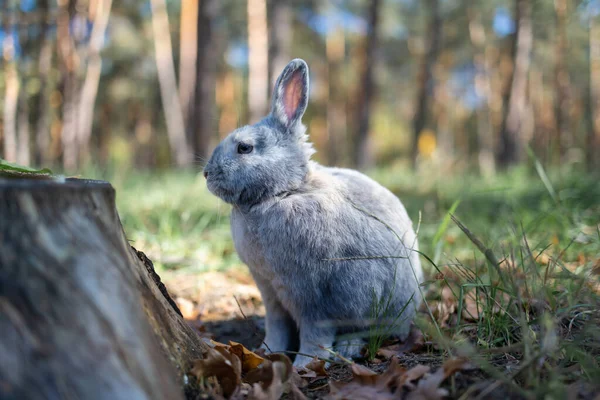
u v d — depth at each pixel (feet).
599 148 17.74
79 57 10.52
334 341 2.15
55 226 1.20
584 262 2.51
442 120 24.80
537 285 1.96
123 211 4.18
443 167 9.54
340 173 2.30
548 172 5.63
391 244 2.15
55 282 1.17
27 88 9.78
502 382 1.41
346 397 1.53
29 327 1.12
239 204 2.14
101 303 1.22
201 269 3.22
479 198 4.82
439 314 2.27
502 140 13.06
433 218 4.39
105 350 1.19
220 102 20.84
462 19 19.74
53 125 12.00
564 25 15.28
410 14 19.52
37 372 1.09
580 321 1.86
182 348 1.56
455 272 2.24
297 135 2.21
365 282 2.07
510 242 2.35
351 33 21.71
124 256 1.39
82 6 10.29
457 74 25.41
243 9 16.66
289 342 2.34
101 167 7.11
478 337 1.80
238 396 1.53
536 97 21.36
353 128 22.12
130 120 22.24
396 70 23.61
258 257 2.10
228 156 2.13
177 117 14.82
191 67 15.38
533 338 1.72
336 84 22.02
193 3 15.20
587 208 3.79
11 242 1.14
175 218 4.12
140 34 16.01
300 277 2.05
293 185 2.13
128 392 1.18
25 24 9.14
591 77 18.44
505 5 17.03
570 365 1.57
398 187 6.78
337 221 2.06
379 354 2.03
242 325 2.73
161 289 1.77
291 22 17.78
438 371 1.51
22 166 1.75
